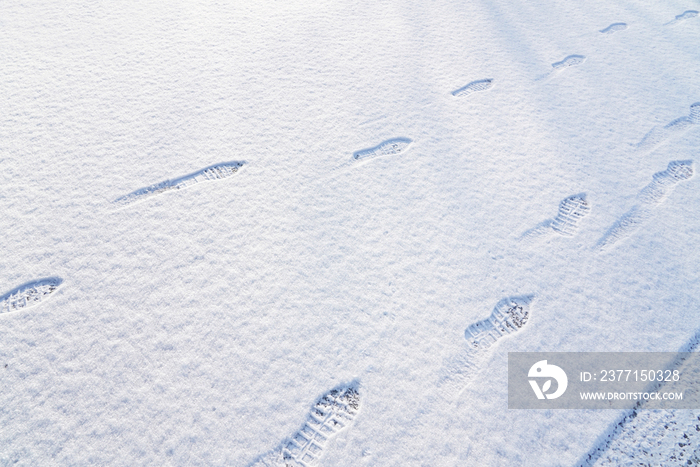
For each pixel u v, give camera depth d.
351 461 1.31
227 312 1.64
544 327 1.61
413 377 1.48
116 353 1.52
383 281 1.75
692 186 2.10
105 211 2.00
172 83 2.72
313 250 1.85
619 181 2.14
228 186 2.12
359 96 2.66
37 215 1.97
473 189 2.12
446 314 1.65
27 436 1.34
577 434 1.36
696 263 1.78
